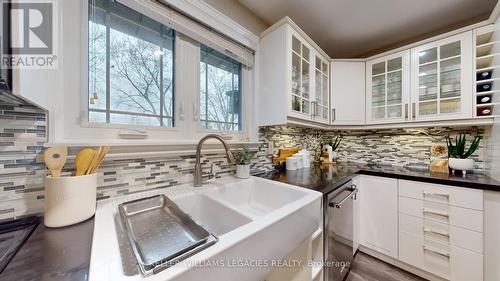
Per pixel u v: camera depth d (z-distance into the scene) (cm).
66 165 72
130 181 89
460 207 127
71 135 77
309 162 189
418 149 191
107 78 89
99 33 87
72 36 77
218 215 88
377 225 164
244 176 129
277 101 144
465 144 163
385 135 213
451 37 151
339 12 156
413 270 149
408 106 173
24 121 65
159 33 108
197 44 122
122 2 88
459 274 127
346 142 241
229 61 147
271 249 61
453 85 155
